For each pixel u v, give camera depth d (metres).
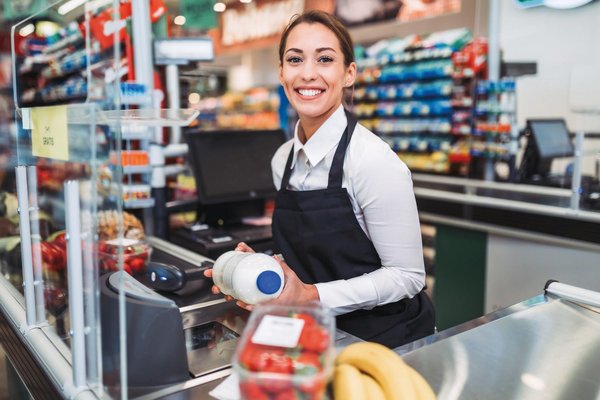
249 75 7.70
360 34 5.68
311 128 1.39
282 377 0.65
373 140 1.36
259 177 2.38
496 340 1.07
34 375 1.15
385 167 1.30
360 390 0.78
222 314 1.32
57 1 1.18
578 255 2.74
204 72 2.73
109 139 0.81
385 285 1.31
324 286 1.25
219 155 2.30
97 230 0.88
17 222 1.50
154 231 2.26
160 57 2.30
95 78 0.86
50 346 1.13
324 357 0.70
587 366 1.00
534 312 1.18
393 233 1.32
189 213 2.52
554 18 3.81
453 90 4.39
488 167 4.05
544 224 2.82
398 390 0.78
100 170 0.85
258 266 1.08
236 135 2.39
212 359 1.07
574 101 3.46
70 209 0.91
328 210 1.37
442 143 4.55
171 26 3.15
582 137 2.79
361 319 1.44
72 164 0.96
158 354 0.94
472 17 4.43
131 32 2.18
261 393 0.65
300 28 1.26
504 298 3.15
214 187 2.24
